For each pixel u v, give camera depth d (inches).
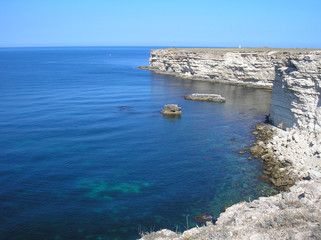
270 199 850.8
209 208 1042.1
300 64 1582.2
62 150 1566.2
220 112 2496.3
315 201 761.0
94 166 1379.2
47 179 1245.1
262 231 632.4
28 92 3304.6
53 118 2207.2
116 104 2783.0
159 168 1366.9
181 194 1139.3
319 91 1466.5
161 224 952.9
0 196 1099.9
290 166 1320.1
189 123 2140.7
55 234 901.2
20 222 953.5
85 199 1098.1
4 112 2346.2
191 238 676.1
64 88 3673.7
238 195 1125.7
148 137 1812.3
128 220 973.8
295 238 577.0
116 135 1840.6
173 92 3511.3
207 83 4264.3
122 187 1189.7
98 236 894.4
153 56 6520.7
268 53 3779.5
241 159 1465.3
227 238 616.4
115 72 5821.9
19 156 1472.7
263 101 2955.2
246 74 3927.2
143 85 4060.0
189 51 5128.0
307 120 1531.7
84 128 1975.9
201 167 1378.0
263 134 1831.9
